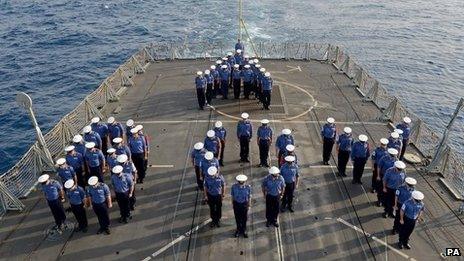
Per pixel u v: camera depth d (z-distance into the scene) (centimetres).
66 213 1576
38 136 1748
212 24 5372
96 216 1560
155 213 1556
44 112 3278
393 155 1522
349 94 2520
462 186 1659
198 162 1605
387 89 3819
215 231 1463
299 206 1584
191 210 1570
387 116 2216
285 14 5934
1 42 4831
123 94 2547
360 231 1459
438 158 1750
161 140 2038
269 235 1442
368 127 2141
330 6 6544
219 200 1430
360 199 1623
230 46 4306
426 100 3625
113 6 6550
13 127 3066
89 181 1404
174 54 3269
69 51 4597
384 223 1496
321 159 1881
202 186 1648
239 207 1375
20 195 1655
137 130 1708
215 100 2464
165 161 1872
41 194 1672
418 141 1969
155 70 2939
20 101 1645
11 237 1453
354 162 1664
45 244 1420
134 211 1567
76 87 3731
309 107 2350
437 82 3991
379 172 1545
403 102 3578
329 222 1504
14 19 5775
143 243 1414
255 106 2381
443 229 1470
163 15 5969
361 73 2602
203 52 3816
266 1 6638
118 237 1445
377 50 4788
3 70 4050
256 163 1856
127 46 4738
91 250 1390
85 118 2161
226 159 1886
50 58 4384
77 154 1650
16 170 1667
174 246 1399
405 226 1338
